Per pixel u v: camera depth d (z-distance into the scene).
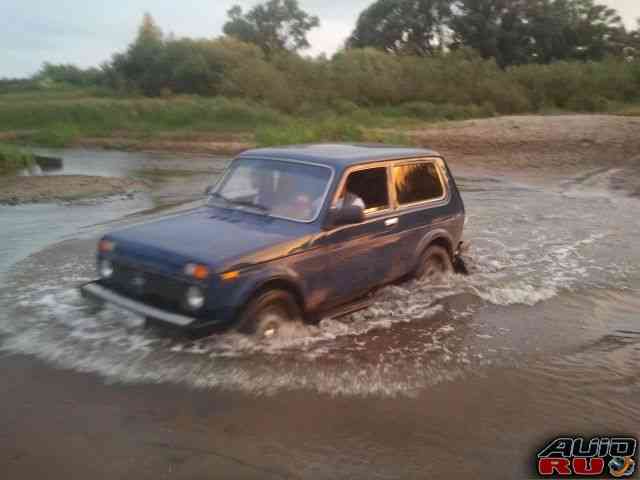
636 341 5.81
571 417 4.40
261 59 44.44
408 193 6.59
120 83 45.94
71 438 3.97
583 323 6.25
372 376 4.94
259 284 5.02
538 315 6.46
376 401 4.54
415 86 40.69
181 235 5.34
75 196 13.01
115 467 3.68
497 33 60.62
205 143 26.61
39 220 10.55
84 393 4.54
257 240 5.20
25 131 29.97
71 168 18.58
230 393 4.58
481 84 40.34
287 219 5.65
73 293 6.64
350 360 5.23
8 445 3.89
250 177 6.14
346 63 41.81
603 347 5.66
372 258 6.08
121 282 5.35
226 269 4.80
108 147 25.84
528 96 40.78
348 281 5.88
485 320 6.28
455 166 19.53
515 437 4.11
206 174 17.41
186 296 4.86
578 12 61.91
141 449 3.87
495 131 24.97
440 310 6.52
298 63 41.56
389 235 6.25
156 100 35.75
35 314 6.02
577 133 23.67
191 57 43.59
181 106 33.44
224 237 5.25
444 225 7.04
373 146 6.88
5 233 9.50
